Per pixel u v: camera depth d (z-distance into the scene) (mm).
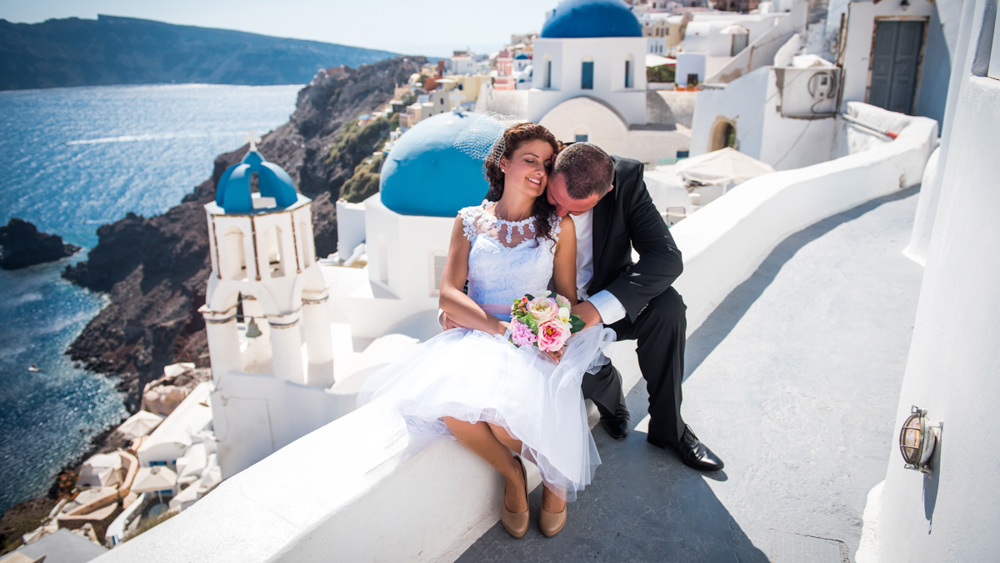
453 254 2637
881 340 4539
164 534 1891
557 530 2623
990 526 1365
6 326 69312
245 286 13375
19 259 94000
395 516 2195
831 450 3250
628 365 3875
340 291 17281
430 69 105750
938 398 1979
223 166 97625
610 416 3338
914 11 15211
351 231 28531
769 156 17156
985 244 1652
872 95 16062
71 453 40406
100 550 13680
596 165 2414
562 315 2387
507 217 2598
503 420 2299
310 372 13594
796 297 5395
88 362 60281
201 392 26969
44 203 150000
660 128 30391
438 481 2371
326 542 1946
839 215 8062
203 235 80125
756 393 3852
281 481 2117
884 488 2723
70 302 76750
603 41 29719
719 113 19953
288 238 13188
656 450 3215
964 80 2352
